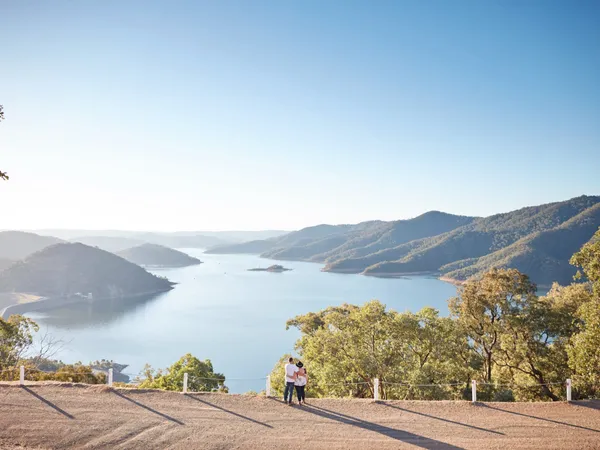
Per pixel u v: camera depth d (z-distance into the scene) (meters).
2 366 43.88
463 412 18.33
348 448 14.62
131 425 16.08
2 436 14.91
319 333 38.53
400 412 18.23
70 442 14.70
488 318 39.81
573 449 14.75
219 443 14.83
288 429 16.16
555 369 36.97
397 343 34.81
